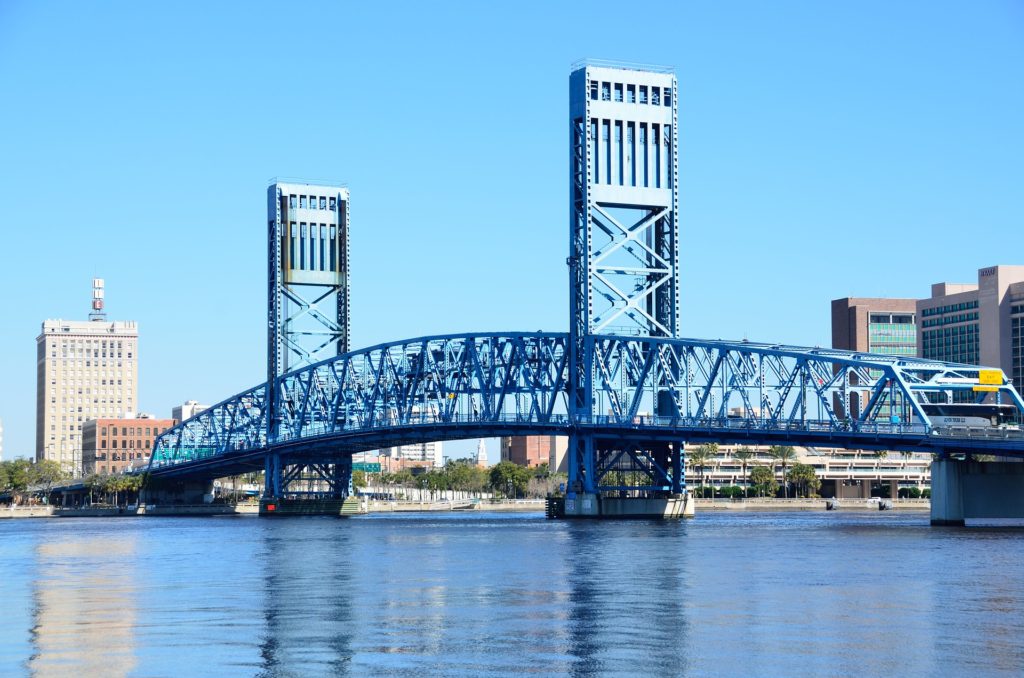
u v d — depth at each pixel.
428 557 134.38
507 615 83.62
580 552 138.12
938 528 180.62
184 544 170.12
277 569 121.62
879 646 70.88
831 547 141.75
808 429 191.62
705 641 72.62
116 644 72.88
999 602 88.94
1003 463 182.88
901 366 185.62
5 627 79.94
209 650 70.69
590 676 63.47
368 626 79.06
